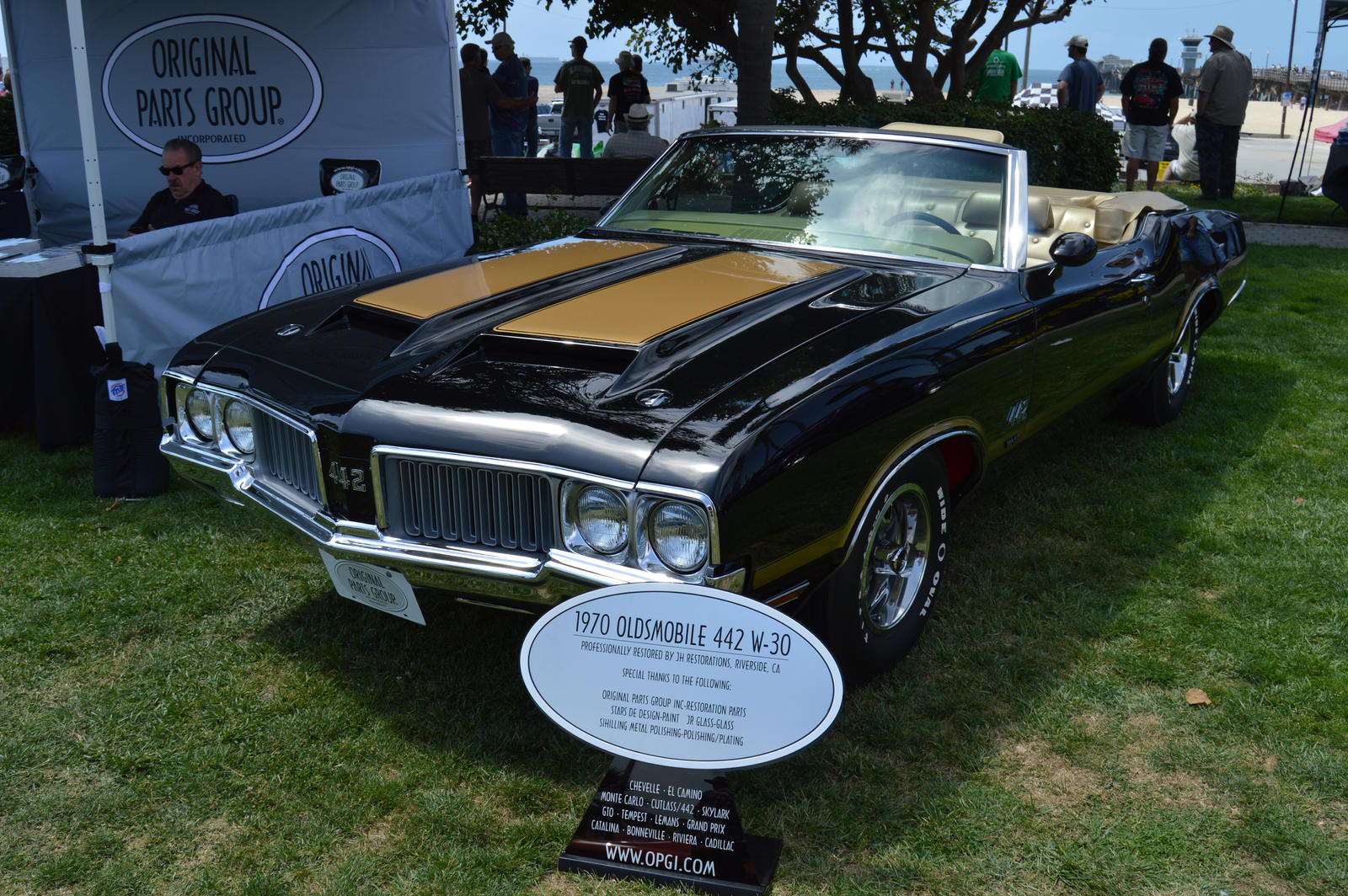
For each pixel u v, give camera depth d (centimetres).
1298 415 564
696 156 442
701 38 1364
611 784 250
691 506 238
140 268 464
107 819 259
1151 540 417
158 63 768
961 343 319
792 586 266
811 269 356
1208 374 641
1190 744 291
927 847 252
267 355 316
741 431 247
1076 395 405
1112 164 1373
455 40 720
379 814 262
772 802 267
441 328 311
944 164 399
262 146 773
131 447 453
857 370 282
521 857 247
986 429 337
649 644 240
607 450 246
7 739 289
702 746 240
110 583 377
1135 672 324
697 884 239
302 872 242
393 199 614
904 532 320
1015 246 375
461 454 258
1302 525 428
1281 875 244
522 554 261
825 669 229
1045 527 431
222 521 432
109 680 320
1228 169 1472
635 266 362
